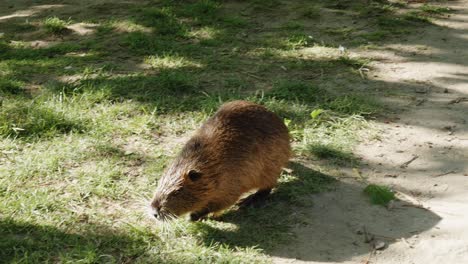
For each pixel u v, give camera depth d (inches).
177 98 131.2
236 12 174.2
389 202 105.7
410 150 116.6
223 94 131.5
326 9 176.4
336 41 155.4
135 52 150.5
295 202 105.8
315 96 130.6
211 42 154.0
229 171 102.3
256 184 105.1
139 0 187.6
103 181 108.7
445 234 100.0
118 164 113.3
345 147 116.7
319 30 161.0
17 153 115.3
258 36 157.8
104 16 173.3
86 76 138.8
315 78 138.9
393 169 112.6
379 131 121.1
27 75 140.3
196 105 128.6
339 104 127.2
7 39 159.8
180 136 120.6
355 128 121.8
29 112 123.9
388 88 134.9
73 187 108.1
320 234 100.7
